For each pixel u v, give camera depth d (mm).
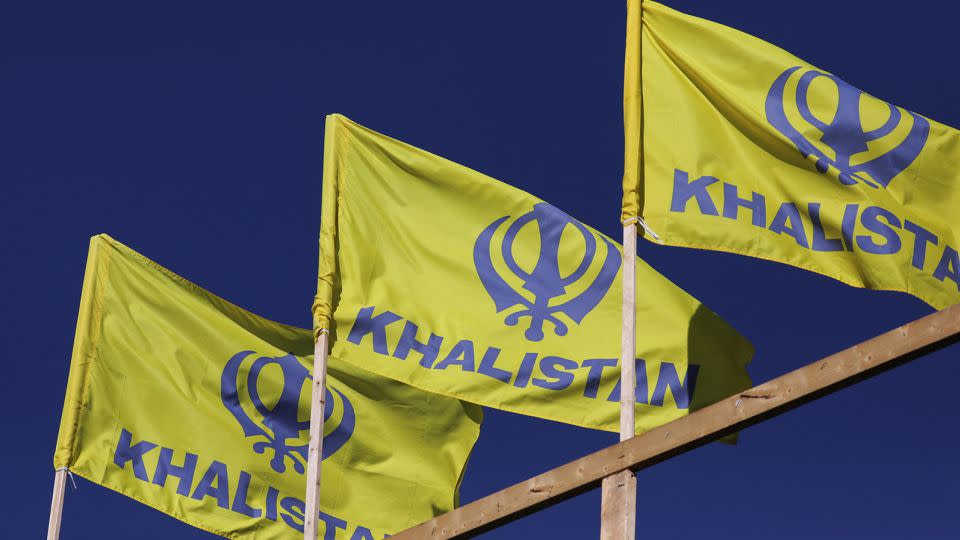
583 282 17859
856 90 16844
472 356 17375
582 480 12906
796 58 16969
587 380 17438
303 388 19281
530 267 17891
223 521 18359
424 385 17141
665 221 16172
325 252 17281
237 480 18594
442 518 13664
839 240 16125
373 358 17141
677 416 17516
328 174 17750
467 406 19703
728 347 17984
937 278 16250
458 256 17797
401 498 19094
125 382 18672
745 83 16844
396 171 18062
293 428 19094
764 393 12156
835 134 16609
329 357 19438
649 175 16422
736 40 17031
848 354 11805
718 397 17750
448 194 18094
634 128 16609
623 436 14070
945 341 11383
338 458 19031
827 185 16312
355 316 17219
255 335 19359
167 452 18453
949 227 16547
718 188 16344
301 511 18766
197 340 19062
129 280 19141
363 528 18844
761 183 16406
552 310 17703
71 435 18156
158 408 18625
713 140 16609
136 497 18156
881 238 16094
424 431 19438
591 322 17703
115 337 18844
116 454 18281
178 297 19203
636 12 17266
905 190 16500
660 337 17797
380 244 17672
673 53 17078
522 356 17453
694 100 16828
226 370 19031
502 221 18047
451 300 17594
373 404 19391
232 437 18766
